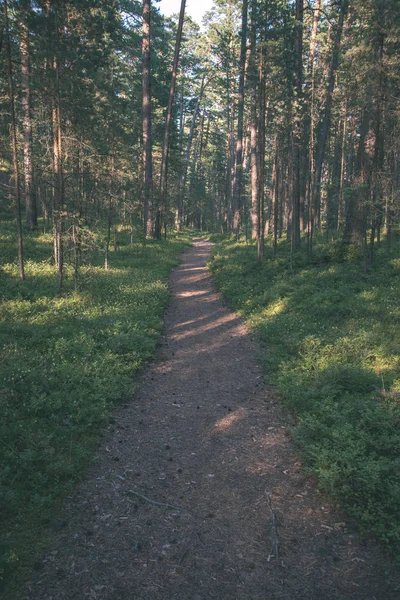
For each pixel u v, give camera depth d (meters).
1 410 6.64
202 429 7.21
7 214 29.53
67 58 14.78
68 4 13.95
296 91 19.61
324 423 6.74
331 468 5.33
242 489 5.54
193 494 5.42
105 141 19.20
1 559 3.95
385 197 15.60
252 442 6.76
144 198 25.91
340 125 31.61
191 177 68.75
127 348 10.45
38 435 6.06
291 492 5.46
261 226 21.44
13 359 8.58
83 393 7.64
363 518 4.67
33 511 4.77
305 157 27.81
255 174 31.28
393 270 16.14
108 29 17.16
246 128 42.34
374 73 15.05
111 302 14.60
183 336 12.77
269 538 4.61
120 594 3.82
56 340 10.24
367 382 8.16
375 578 4.02
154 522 4.85
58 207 15.41
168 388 8.95
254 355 11.05
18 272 16.69
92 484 5.50
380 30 14.45
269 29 20.42
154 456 6.31
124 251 26.25
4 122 16.16
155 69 38.69
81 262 16.23
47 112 16.44
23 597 3.71
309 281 16.84
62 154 15.12
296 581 4.02
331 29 26.61
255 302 15.92
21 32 14.00
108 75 25.95
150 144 31.09
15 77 16.53
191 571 4.13
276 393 8.50
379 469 5.17
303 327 12.10
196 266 26.53
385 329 11.08
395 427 6.32
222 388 9.01
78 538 4.51
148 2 29.53
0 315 11.54
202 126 67.12
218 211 78.38
